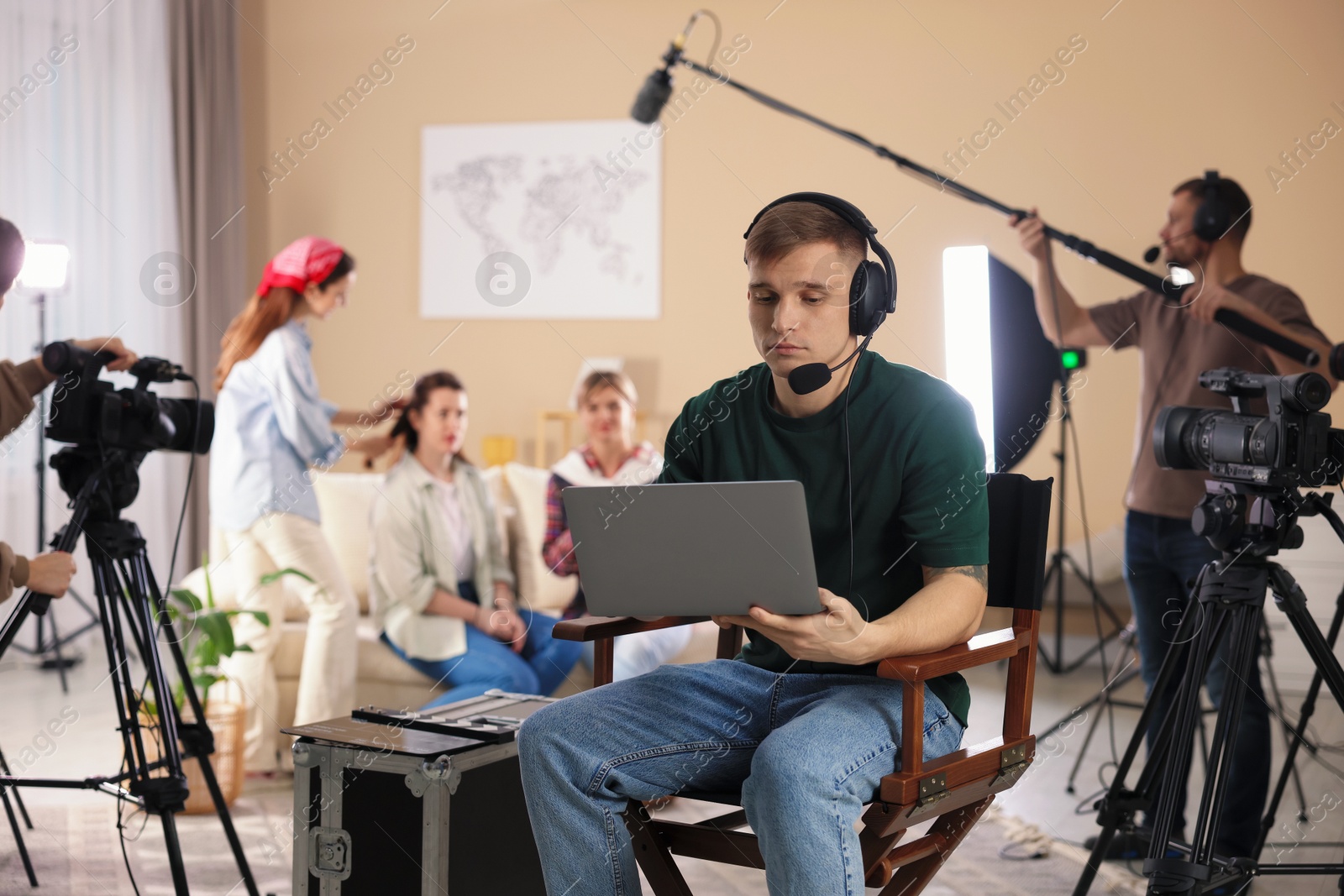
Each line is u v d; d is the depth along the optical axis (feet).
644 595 4.23
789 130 16.19
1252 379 5.33
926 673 3.98
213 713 8.14
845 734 4.09
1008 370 11.82
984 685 12.19
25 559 5.51
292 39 17.69
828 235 4.45
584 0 16.90
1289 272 14.32
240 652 9.11
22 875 6.61
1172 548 7.21
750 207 16.43
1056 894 6.29
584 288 17.11
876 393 4.66
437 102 17.43
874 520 4.62
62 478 5.91
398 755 4.95
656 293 16.88
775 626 4.01
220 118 16.80
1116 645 13.70
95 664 12.89
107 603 5.94
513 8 17.16
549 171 17.13
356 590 10.60
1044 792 8.38
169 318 15.80
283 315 9.92
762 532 3.92
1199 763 8.75
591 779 4.31
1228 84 14.51
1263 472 5.19
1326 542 8.98
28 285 10.87
